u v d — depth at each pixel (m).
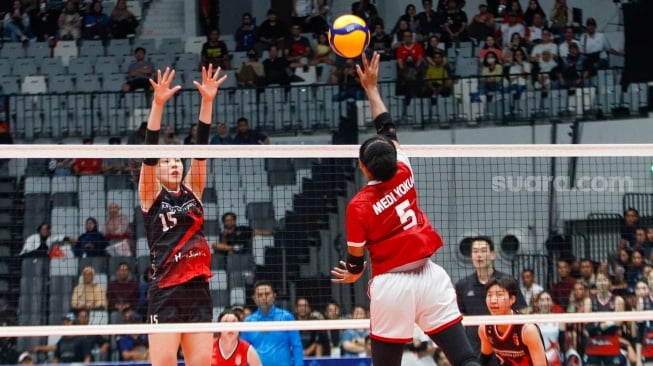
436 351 11.73
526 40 20.52
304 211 16.95
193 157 7.14
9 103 19.59
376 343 6.09
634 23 19.59
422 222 6.17
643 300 11.91
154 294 7.11
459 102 19.20
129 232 15.82
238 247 14.51
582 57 20.09
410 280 5.97
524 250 15.57
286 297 14.80
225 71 20.44
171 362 7.01
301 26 21.69
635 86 19.14
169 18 23.08
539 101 19.25
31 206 17.36
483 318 7.25
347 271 6.22
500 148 7.37
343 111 19.30
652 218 15.57
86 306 13.38
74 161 17.89
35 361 13.71
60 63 21.16
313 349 12.26
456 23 20.89
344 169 17.36
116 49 21.55
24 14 22.08
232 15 23.19
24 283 15.25
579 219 16.03
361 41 6.88
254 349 9.24
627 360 11.74
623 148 7.43
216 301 14.39
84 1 22.20
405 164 6.24
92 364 10.85
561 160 16.50
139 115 19.58
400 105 19.12
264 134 18.19
